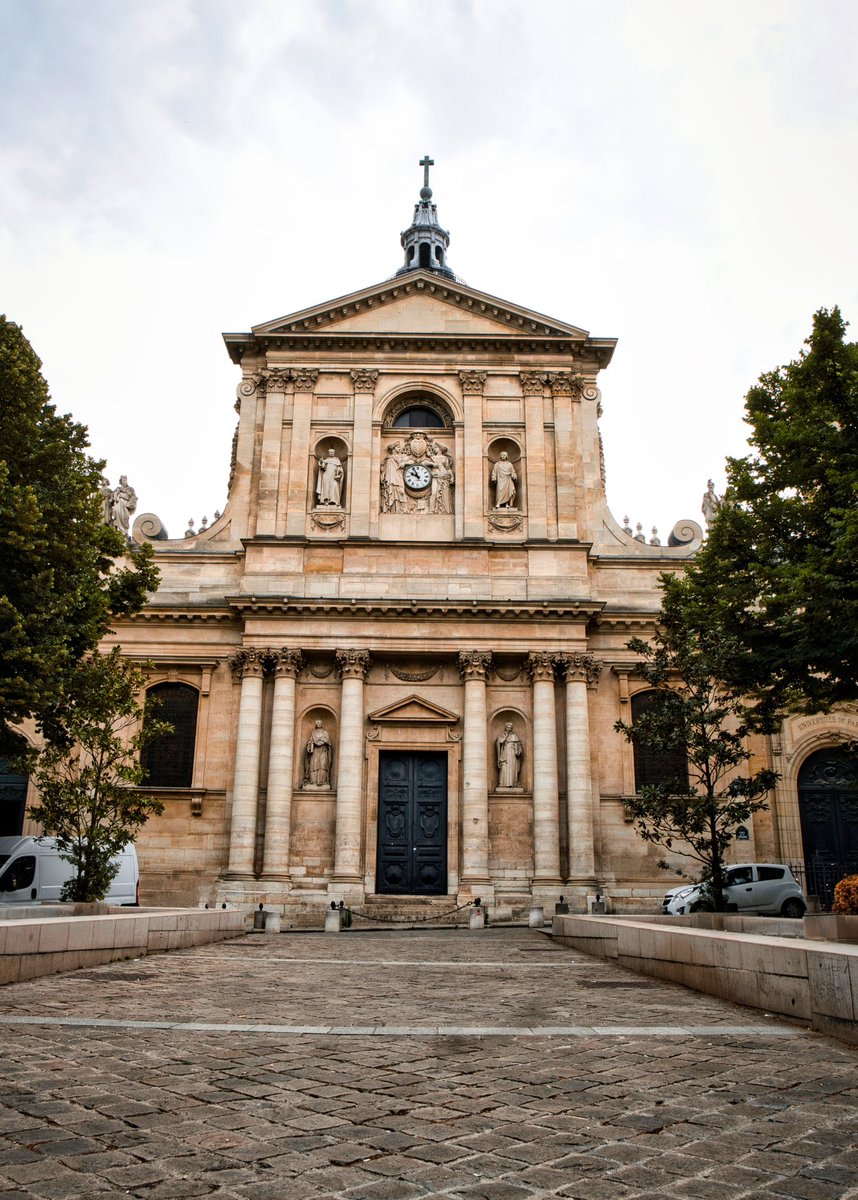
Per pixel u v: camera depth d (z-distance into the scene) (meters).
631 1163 5.91
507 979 15.77
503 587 37.72
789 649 22.58
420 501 39.19
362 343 40.56
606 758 36.88
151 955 19.36
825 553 21.19
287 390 40.19
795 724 37.00
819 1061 8.77
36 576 22.95
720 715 24.00
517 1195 5.37
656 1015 11.55
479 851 34.84
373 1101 7.27
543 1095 7.50
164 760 37.12
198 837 35.84
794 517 22.86
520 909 34.38
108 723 25.30
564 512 38.75
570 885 34.44
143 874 35.41
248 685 36.25
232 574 38.75
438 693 37.38
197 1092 7.45
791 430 22.30
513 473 39.19
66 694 24.31
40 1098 7.17
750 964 12.05
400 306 41.12
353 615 36.91
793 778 36.66
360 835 35.22
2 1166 5.68
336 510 38.62
